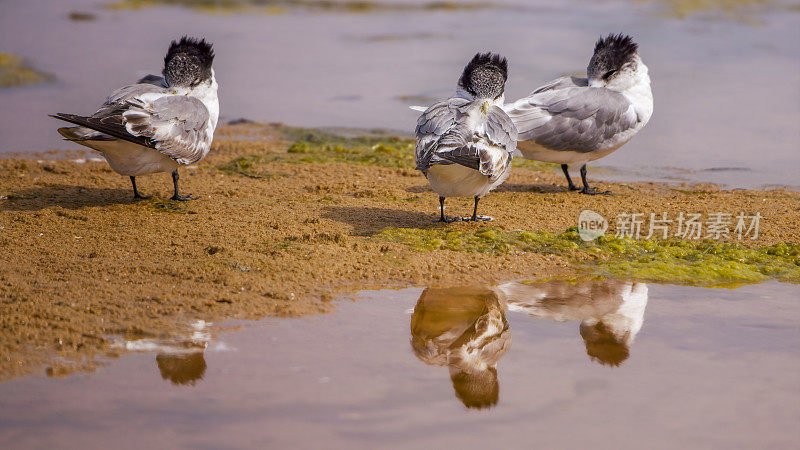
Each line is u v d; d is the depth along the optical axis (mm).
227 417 7020
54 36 32719
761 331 9023
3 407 7176
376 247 11758
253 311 9406
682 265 11398
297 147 18875
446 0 43906
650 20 36875
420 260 11281
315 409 7168
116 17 38344
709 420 7039
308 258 11094
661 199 14961
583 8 40969
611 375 7906
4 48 29359
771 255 11781
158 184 15453
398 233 12477
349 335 8828
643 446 6609
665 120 21344
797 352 8445
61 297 9516
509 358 8320
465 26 36188
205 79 14359
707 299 10109
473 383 7695
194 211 13500
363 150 18984
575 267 11344
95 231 12219
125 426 6863
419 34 34375
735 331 9023
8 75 25156
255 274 10484
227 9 41344
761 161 17875
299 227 12625
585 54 28719
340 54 30547
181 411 7117
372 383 7695
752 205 14383
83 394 7422
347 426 6875
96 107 22109
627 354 8406
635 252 11930
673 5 41031
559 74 25234
